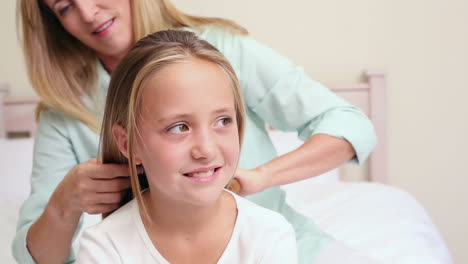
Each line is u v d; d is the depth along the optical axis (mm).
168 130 663
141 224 748
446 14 2111
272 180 903
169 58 679
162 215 734
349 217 1623
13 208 1757
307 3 2141
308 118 1045
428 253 1414
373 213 1644
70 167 1138
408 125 2184
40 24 1103
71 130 1124
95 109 1123
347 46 2156
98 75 1128
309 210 1707
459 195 2207
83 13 993
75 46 1119
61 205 879
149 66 676
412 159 2201
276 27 2158
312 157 946
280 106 1064
